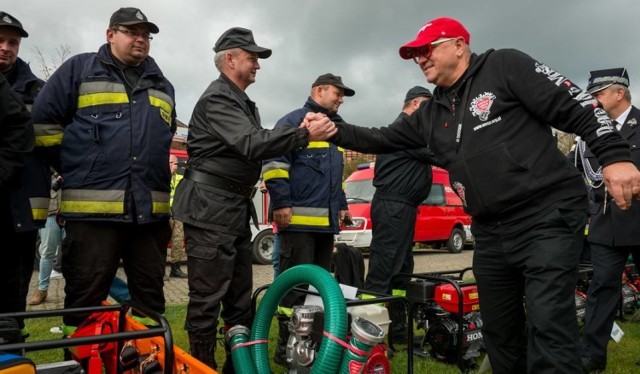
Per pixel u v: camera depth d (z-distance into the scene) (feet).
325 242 13.58
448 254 46.75
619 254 12.35
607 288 12.35
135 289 10.88
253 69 10.70
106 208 9.76
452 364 12.84
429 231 44.27
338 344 7.47
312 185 12.78
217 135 9.61
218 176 9.85
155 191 10.48
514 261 7.74
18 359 5.54
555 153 7.55
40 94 10.01
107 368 9.27
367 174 42.42
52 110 9.90
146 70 10.77
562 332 7.06
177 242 27.30
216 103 9.77
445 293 13.00
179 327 16.14
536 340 7.25
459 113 8.08
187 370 6.91
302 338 8.58
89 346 9.07
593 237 12.57
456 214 47.50
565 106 7.09
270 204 12.79
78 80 10.10
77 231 9.82
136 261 10.77
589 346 12.43
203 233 9.68
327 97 13.39
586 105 6.97
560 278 7.20
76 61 10.22
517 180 7.43
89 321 9.45
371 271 14.30
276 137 9.14
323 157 13.01
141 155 10.18
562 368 6.95
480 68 7.98
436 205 45.44
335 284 7.93
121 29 10.17
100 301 10.07
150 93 10.71
